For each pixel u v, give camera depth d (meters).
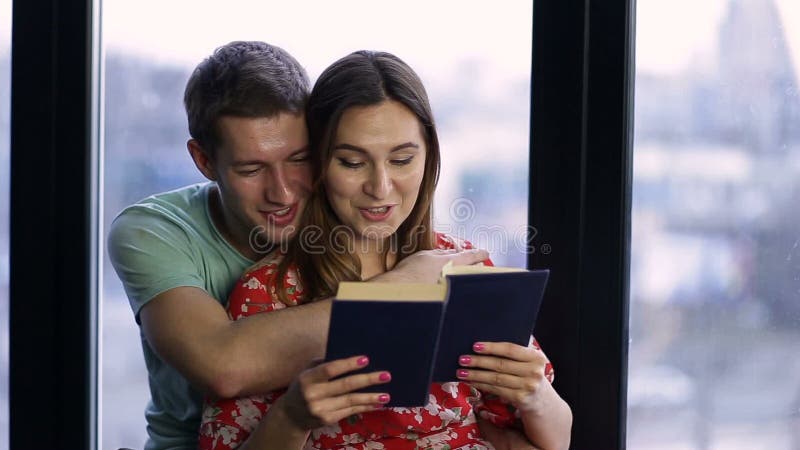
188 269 1.38
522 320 1.18
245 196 1.37
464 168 1.62
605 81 1.54
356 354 1.10
